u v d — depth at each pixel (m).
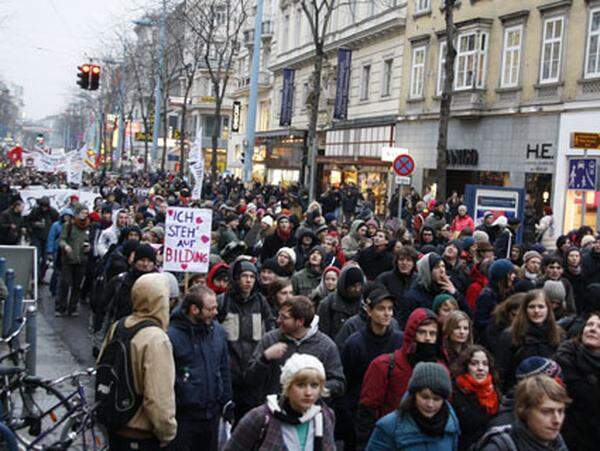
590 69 25.27
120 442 5.36
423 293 8.30
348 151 42.84
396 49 37.78
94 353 10.87
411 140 35.75
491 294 8.55
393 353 6.01
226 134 85.75
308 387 4.47
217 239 13.52
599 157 24.52
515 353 6.61
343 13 44.47
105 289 9.43
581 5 25.53
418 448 4.63
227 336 7.02
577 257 10.92
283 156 52.97
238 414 7.00
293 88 52.53
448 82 22.20
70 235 14.65
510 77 29.23
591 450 5.71
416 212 23.62
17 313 9.85
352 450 6.72
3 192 21.23
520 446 4.29
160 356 5.25
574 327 6.65
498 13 29.94
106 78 81.50
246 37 64.50
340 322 7.73
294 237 13.63
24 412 7.43
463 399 5.49
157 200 20.36
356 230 13.94
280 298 7.56
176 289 7.90
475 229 16.83
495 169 29.73
